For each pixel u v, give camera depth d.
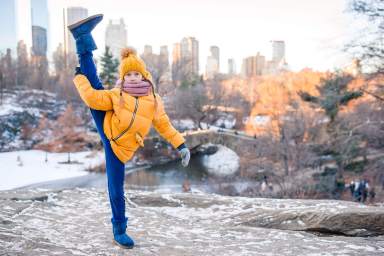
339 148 22.78
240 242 5.52
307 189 22.67
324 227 6.12
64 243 4.67
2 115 61.06
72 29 4.30
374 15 15.46
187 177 38.59
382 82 16.83
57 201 7.87
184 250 4.90
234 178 31.09
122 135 4.30
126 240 4.69
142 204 8.34
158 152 49.81
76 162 48.28
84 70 4.37
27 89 79.69
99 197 8.41
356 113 20.89
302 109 29.75
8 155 52.12
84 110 68.44
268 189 24.12
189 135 46.50
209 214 7.55
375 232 6.02
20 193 8.08
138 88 4.32
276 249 5.14
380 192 20.81
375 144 20.09
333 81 22.38
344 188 23.00
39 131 60.28
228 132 48.62
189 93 60.62
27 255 4.00
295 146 26.62
